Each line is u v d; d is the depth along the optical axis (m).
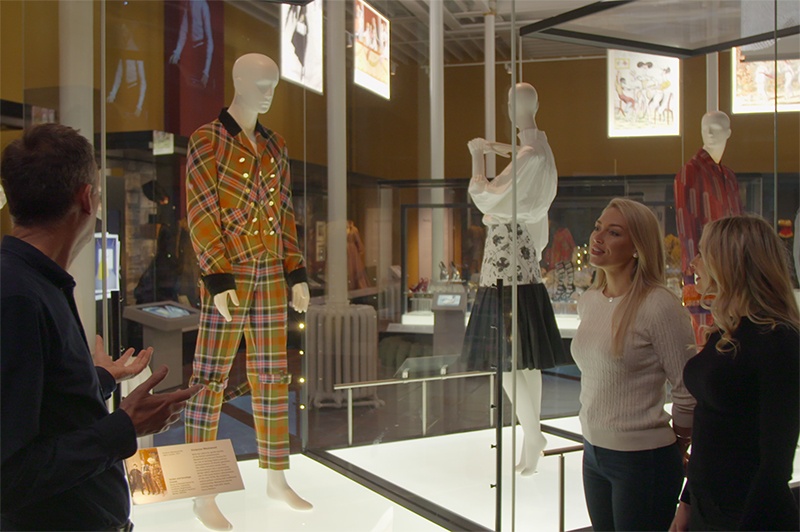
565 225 2.63
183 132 2.98
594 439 2.15
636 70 2.58
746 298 1.80
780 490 1.69
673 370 2.05
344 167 3.18
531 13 2.58
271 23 3.27
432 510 2.78
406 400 2.96
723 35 2.59
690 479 1.87
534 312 2.58
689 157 2.62
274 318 2.85
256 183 2.79
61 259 1.46
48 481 1.27
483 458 2.64
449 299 2.79
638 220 2.13
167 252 2.89
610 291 2.23
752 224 1.85
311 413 3.30
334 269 3.27
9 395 1.25
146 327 2.80
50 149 1.41
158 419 1.46
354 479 3.06
